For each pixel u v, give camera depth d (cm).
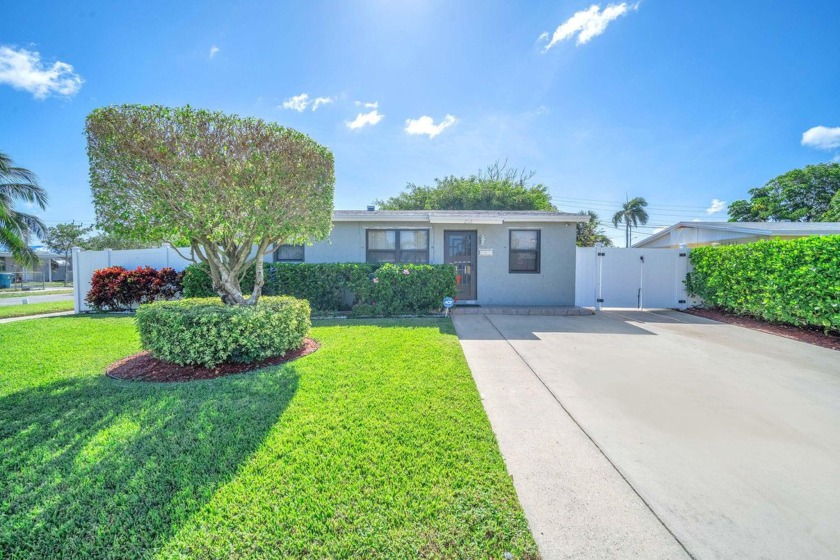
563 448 266
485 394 372
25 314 997
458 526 183
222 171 465
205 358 430
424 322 766
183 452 250
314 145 547
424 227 1023
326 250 1010
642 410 333
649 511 199
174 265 1045
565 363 482
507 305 1030
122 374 425
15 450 253
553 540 177
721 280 870
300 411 314
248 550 167
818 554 168
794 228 1089
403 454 247
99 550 168
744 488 219
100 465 234
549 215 997
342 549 168
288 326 494
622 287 1047
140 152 436
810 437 283
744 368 463
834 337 625
